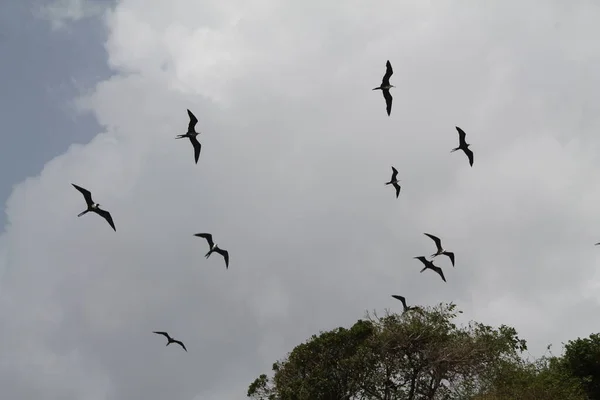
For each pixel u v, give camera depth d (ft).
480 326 179.22
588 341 183.01
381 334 184.03
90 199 111.34
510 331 179.52
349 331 191.42
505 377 160.86
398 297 153.48
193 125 120.88
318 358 195.21
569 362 181.37
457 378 173.06
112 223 111.04
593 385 177.58
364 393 186.60
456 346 173.99
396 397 179.11
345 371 187.73
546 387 153.79
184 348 140.36
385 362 185.06
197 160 120.67
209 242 129.29
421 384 179.32
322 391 186.50
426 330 180.24
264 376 202.59
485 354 171.63
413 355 182.60
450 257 132.36
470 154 133.90
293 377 197.67
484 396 156.87
